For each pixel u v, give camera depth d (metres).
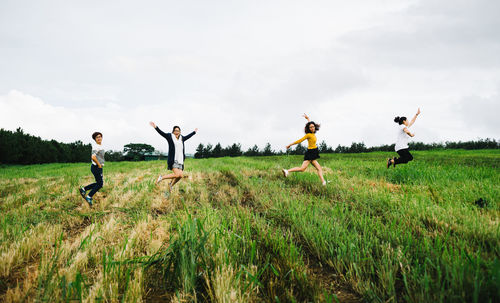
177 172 5.83
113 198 5.80
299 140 6.37
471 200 4.17
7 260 2.50
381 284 2.11
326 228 3.02
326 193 5.58
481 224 2.94
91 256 2.65
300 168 6.60
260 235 3.10
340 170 9.45
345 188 5.65
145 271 2.31
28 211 4.59
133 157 91.12
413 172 6.76
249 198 5.70
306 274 2.33
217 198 5.64
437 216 3.45
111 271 2.28
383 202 4.36
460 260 2.12
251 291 1.98
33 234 3.22
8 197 6.31
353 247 2.57
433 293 1.82
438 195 4.50
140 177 9.69
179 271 2.21
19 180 11.00
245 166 12.26
